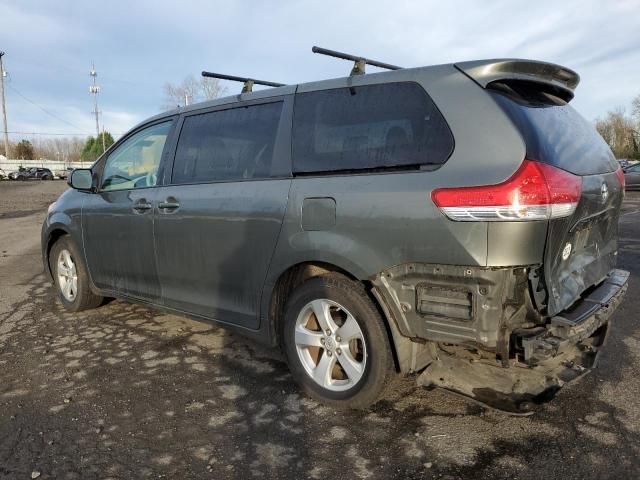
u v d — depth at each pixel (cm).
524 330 258
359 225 282
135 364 388
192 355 404
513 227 239
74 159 10725
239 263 349
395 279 272
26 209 2092
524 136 250
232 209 348
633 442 272
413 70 290
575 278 291
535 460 259
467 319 251
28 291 623
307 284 316
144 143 439
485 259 243
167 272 403
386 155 285
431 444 275
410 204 263
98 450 275
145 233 415
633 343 412
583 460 257
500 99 263
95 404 326
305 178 315
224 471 256
